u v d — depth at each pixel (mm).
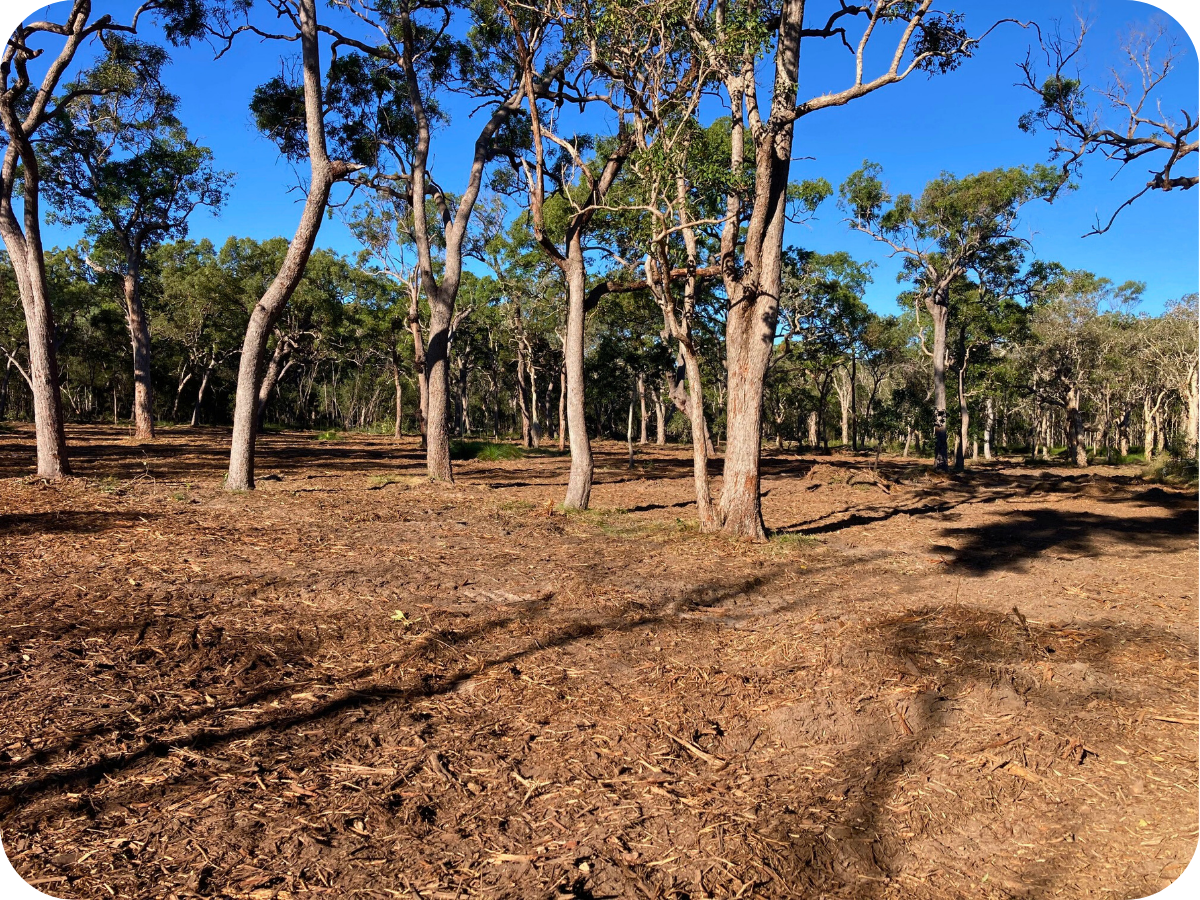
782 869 2566
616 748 3438
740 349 9305
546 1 9812
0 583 5250
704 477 9609
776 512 13031
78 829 2555
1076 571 7941
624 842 2693
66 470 11672
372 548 7480
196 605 5086
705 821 2852
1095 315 34438
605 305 28328
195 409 48844
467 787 3029
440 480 14609
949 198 25172
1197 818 2924
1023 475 25812
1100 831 2852
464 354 43500
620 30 8352
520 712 3789
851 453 41562
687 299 10016
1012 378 36031
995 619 5551
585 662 4555
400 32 15172
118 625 4523
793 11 8805
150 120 24906
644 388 43375
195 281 37969
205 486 12031
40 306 11289
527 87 10094
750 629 5449
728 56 8328
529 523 9805
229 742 3260
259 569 6250
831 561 8133
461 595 5902
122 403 56219
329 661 4320
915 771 3289
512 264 31500
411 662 4359
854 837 2764
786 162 8875
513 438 51250
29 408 53062
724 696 4090
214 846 2521
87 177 25391
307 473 16469
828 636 5109
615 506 12320
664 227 8570
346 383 63281
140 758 3059
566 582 6484
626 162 11195
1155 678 4461
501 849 2623
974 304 30234
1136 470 29250
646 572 7145
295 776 3020
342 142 16031
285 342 37312
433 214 24031
